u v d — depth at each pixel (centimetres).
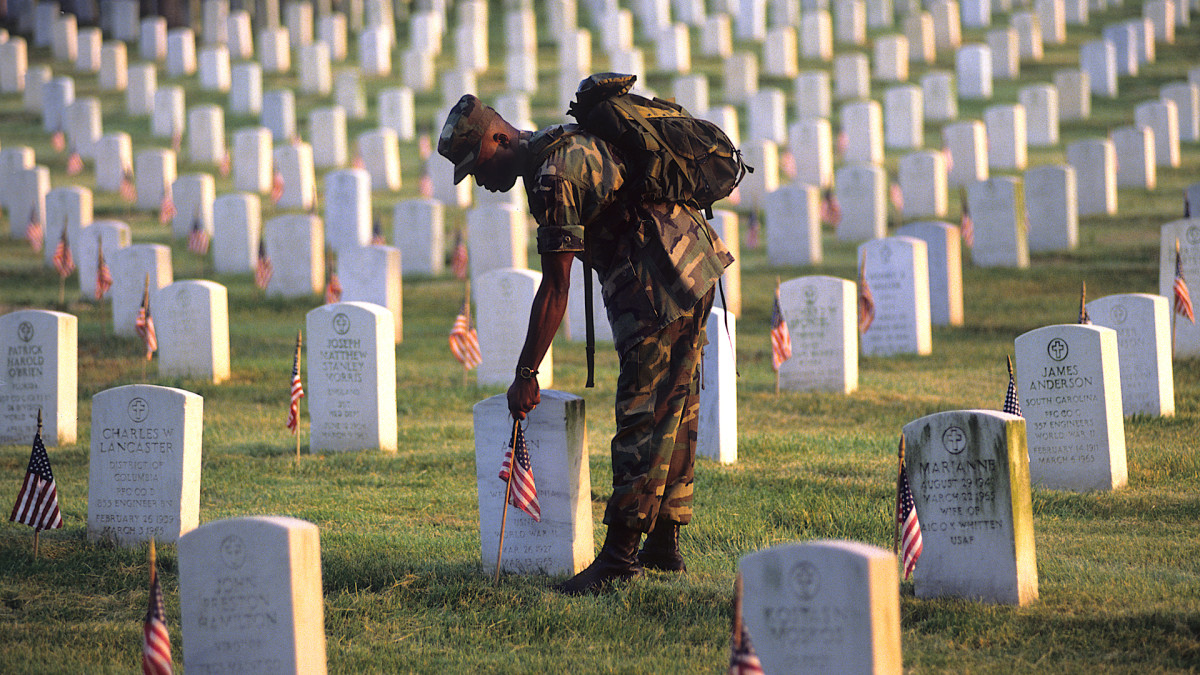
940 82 6544
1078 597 1262
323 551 1504
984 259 4062
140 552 1517
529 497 1318
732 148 1262
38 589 1394
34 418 2300
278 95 6331
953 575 1282
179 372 2864
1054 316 3391
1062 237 4222
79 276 4169
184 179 4750
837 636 893
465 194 5338
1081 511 1722
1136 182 5234
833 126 6419
